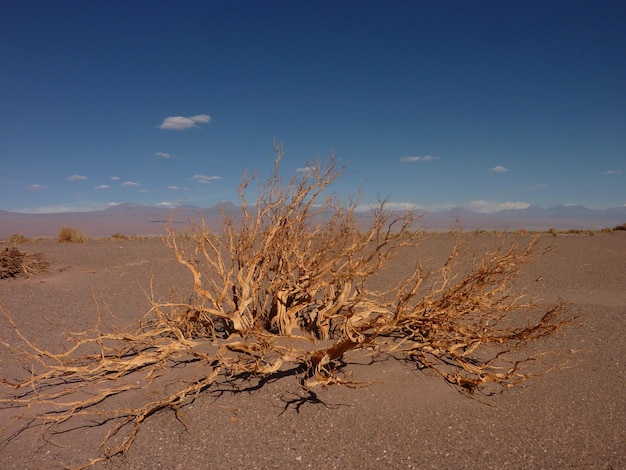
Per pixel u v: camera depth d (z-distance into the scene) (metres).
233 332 4.70
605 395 3.86
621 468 2.84
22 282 9.55
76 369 3.80
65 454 3.02
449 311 3.93
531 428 3.33
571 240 20.61
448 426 3.35
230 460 2.93
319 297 6.68
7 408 3.66
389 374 4.11
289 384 3.93
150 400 3.65
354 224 4.55
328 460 2.93
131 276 10.22
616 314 6.79
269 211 4.67
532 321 6.27
